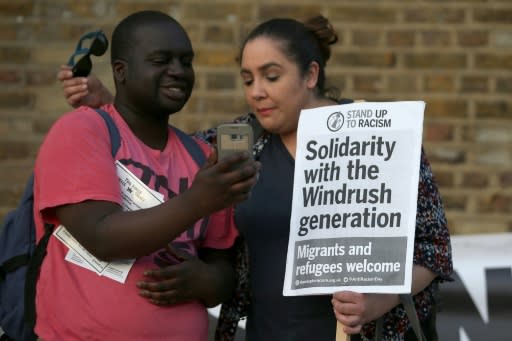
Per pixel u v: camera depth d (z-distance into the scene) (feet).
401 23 38.14
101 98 24.31
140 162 21.68
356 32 38.22
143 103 21.91
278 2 38.27
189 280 21.61
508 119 37.99
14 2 38.40
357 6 38.22
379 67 38.14
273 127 23.38
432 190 23.02
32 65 38.40
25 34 38.42
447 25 38.09
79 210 20.76
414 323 21.80
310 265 22.04
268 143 23.90
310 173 22.50
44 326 21.31
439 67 38.11
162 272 21.24
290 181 23.35
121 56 22.07
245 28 38.24
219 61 38.29
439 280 23.34
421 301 23.20
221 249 23.08
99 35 23.73
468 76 38.06
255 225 23.31
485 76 38.01
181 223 20.13
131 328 21.04
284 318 22.99
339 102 24.12
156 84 21.80
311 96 23.79
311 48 23.63
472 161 38.09
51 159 21.13
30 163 38.29
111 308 20.98
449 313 28.63
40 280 21.45
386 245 21.66
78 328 20.90
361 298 21.57
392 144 22.12
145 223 20.22
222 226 22.97
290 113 23.35
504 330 28.48
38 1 38.42
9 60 38.42
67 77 24.17
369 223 21.85
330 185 22.30
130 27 22.06
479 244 29.84
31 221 22.90
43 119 38.34
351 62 38.17
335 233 22.00
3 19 38.40
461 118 38.11
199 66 38.29
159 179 21.76
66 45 38.34
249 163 19.84
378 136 22.24
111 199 20.86
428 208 22.85
